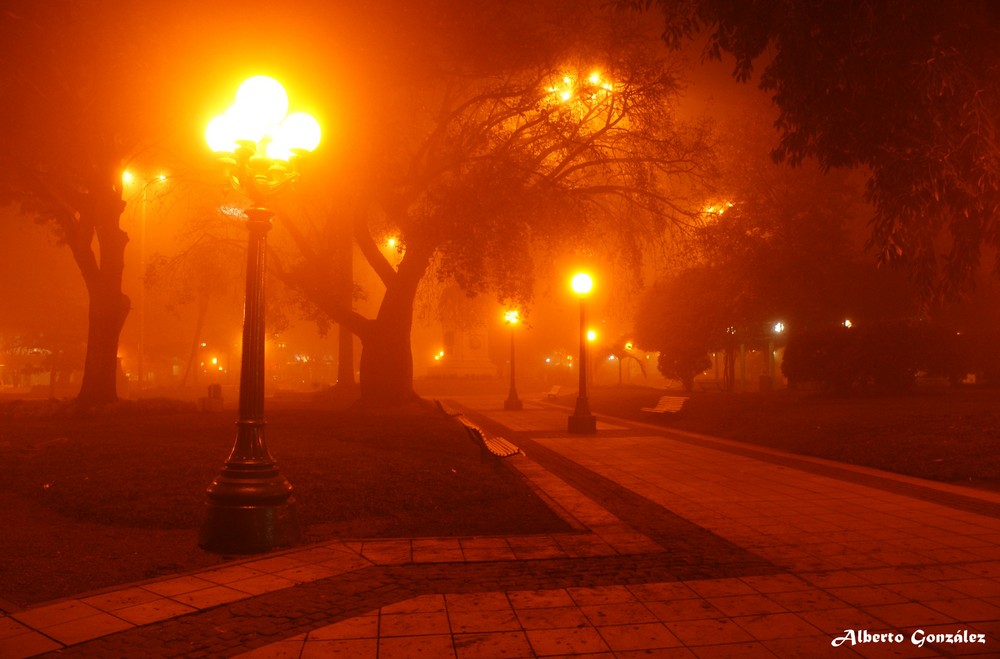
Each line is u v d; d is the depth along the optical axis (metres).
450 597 5.62
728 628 4.92
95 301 21.70
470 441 15.30
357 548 7.17
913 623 4.99
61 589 5.94
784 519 8.55
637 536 7.71
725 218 22.14
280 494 7.23
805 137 6.56
